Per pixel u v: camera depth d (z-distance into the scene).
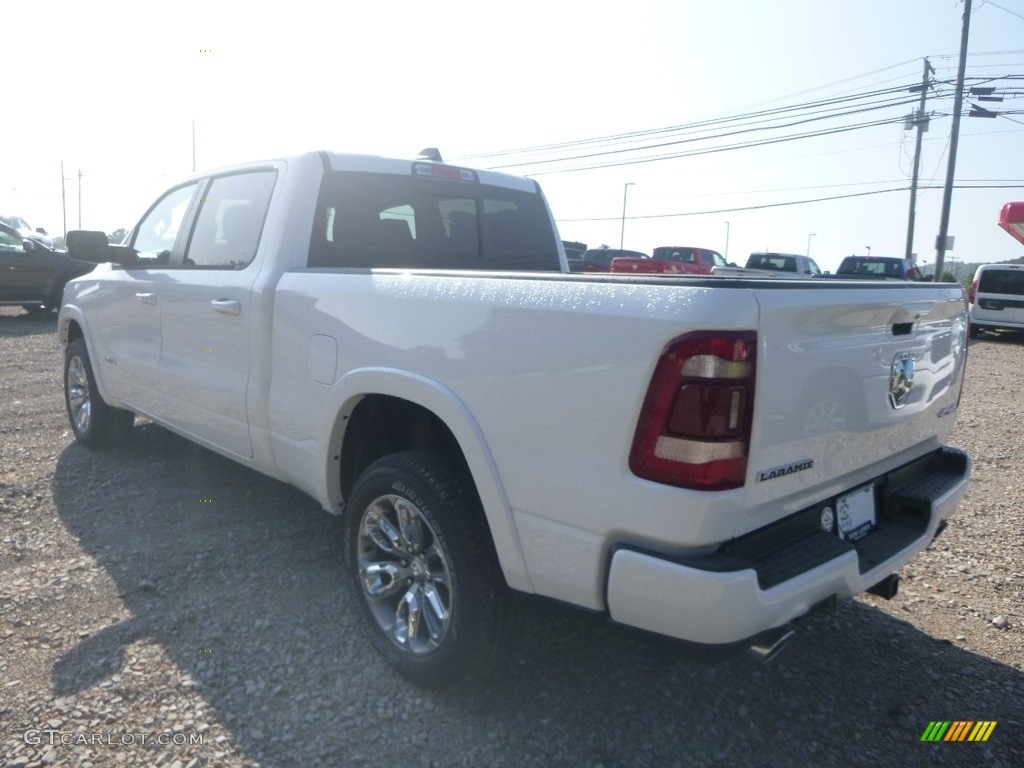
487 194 4.70
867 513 3.07
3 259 14.37
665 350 2.27
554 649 3.41
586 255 23.98
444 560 2.92
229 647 3.34
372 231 4.14
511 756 2.75
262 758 2.71
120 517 4.65
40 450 5.92
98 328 5.42
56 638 3.37
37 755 2.67
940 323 3.26
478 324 2.75
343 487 3.56
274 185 4.05
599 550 2.45
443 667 2.94
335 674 3.18
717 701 3.11
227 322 4.02
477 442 2.73
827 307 2.47
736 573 2.24
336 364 3.34
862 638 3.64
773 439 2.38
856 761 2.81
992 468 6.51
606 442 2.39
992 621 3.84
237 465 5.65
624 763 2.74
